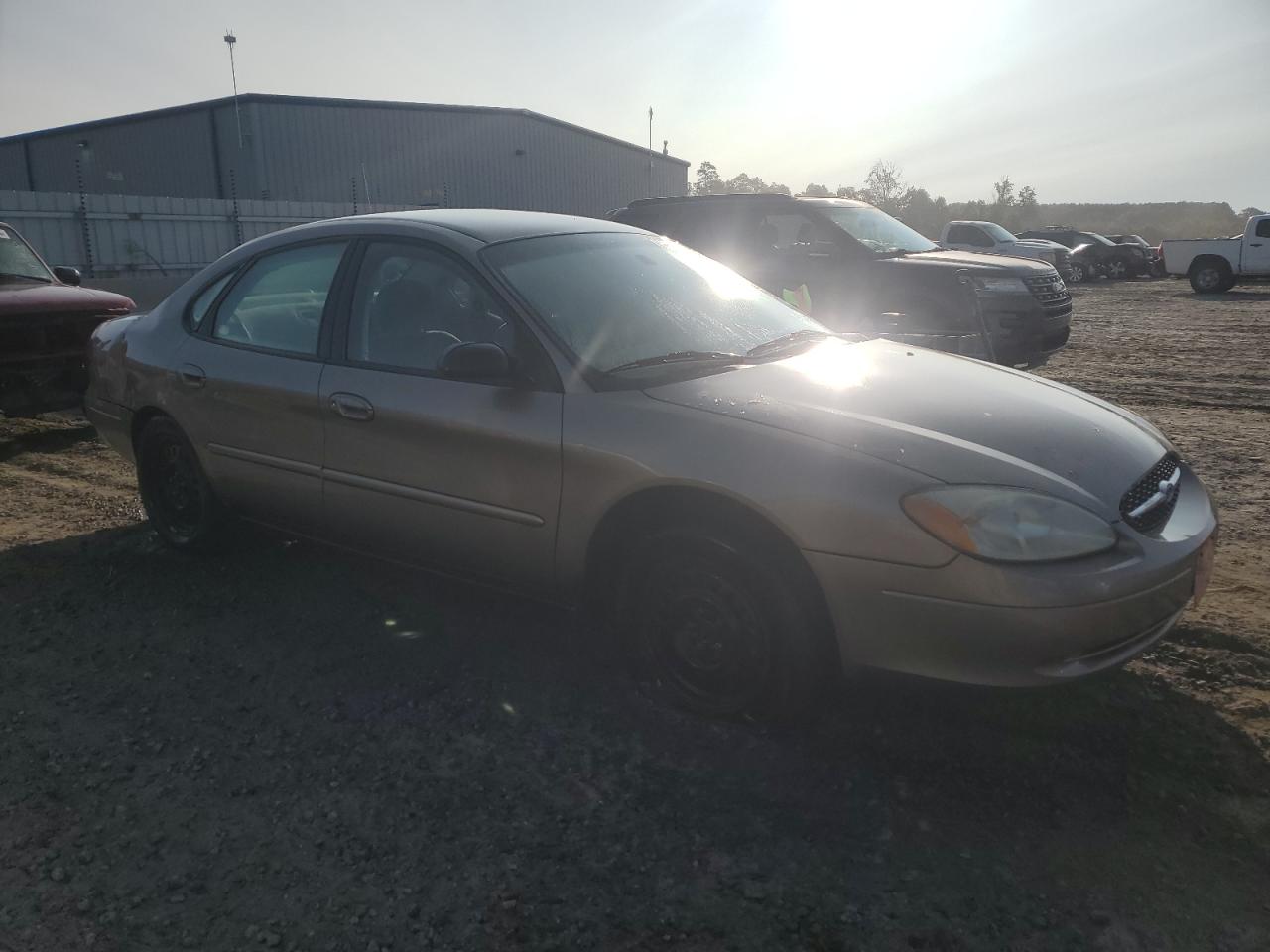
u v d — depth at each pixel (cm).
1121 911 235
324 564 464
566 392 327
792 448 290
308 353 396
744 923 234
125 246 2028
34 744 317
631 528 324
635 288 387
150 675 361
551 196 4175
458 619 404
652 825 271
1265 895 239
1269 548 464
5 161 4534
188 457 453
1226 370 1045
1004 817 271
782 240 939
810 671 295
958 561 267
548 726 322
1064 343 945
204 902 244
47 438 742
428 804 282
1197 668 343
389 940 230
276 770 300
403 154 3662
